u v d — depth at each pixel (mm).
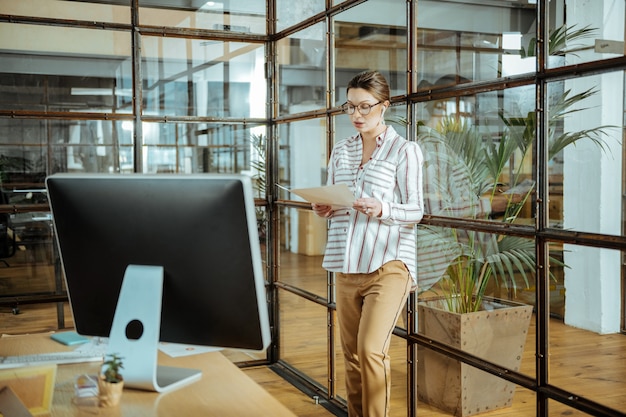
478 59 2443
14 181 3674
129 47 3920
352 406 2746
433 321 2740
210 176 1410
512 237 2301
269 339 1500
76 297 1617
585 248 2002
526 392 2252
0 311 3645
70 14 3775
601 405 1962
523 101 2244
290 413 1323
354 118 2574
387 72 3014
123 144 3930
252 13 4203
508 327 2320
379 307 2473
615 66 1881
